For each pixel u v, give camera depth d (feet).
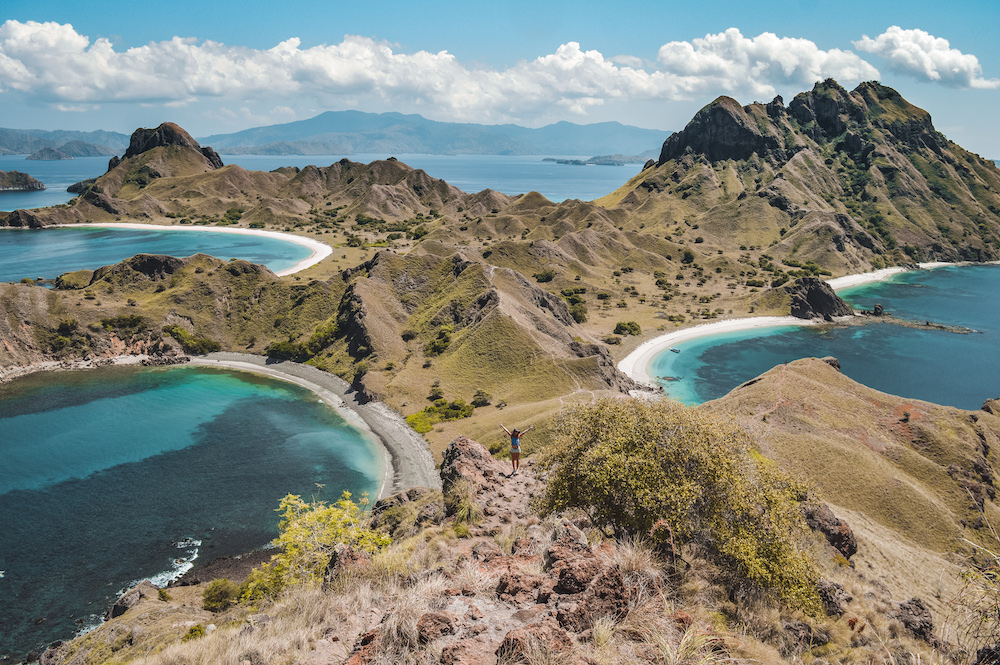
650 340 499.92
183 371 403.75
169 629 94.68
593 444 56.95
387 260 484.33
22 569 187.62
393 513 111.34
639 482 50.26
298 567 70.03
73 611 167.53
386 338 402.72
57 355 409.28
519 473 80.02
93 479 252.62
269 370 400.88
